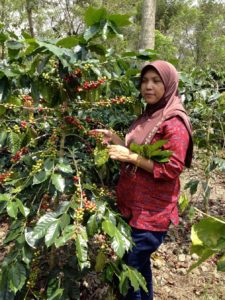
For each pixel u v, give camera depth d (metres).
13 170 2.30
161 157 1.80
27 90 2.30
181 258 3.17
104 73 2.06
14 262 1.74
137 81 2.26
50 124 2.21
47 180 1.88
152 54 2.07
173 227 3.66
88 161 2.19
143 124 2.02
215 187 4.71
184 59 17.02
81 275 2.05
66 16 9.77
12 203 1.72
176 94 1.98
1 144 1.96
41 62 1.70
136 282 1.82
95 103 1.99
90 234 1.70
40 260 2.61
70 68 1.68
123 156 1.85
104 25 1.69
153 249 2.01
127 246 1.76
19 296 2.01
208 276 2.95
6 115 2.12
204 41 16.77
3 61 2.08
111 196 2.13
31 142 1.98
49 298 1.88
